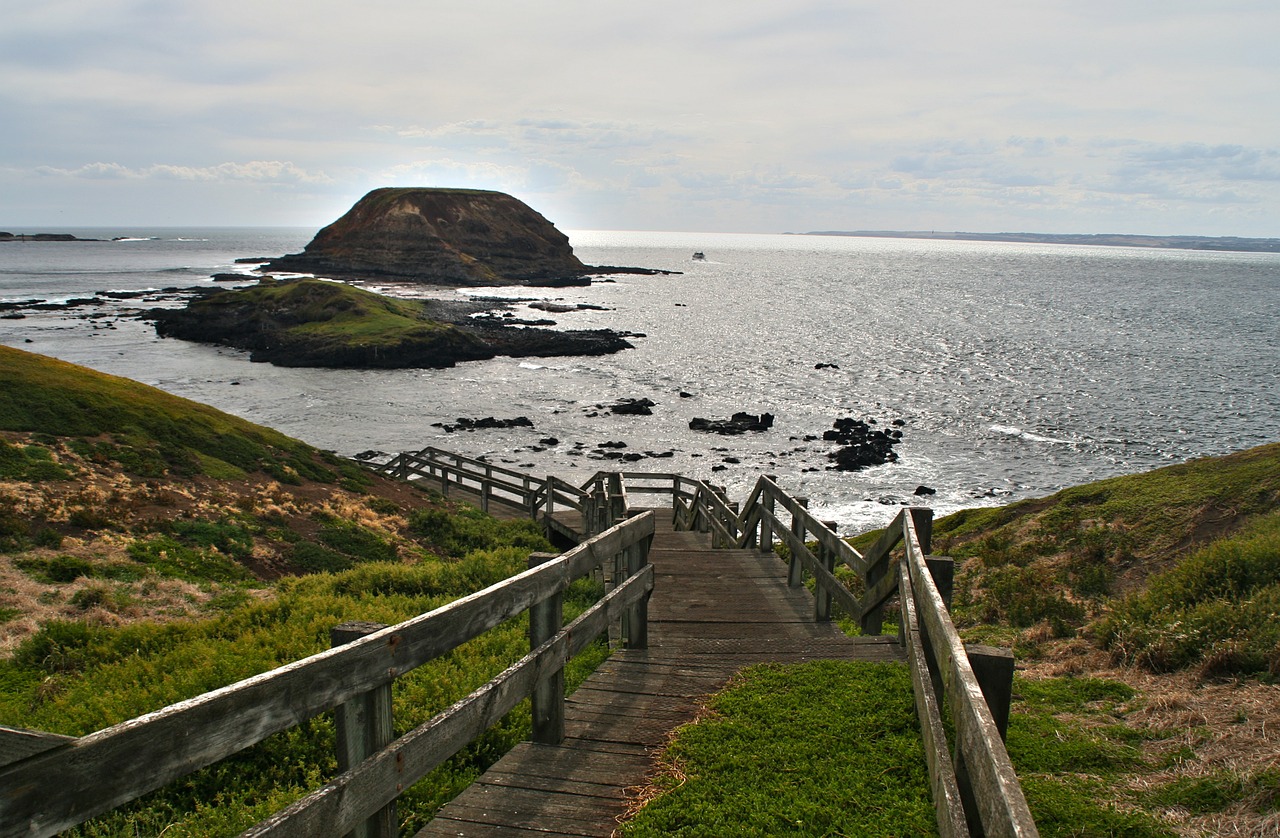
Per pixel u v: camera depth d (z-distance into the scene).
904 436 37.66
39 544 12.43
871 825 3.55
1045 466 32.88
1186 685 5.65
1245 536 10.06
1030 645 7.84
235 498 17.41
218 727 2.23
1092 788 4.18
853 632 7.45
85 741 1.85
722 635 6.91
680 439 36.53
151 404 21.69
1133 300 117.25
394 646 3.02
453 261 130.75
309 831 2.53
